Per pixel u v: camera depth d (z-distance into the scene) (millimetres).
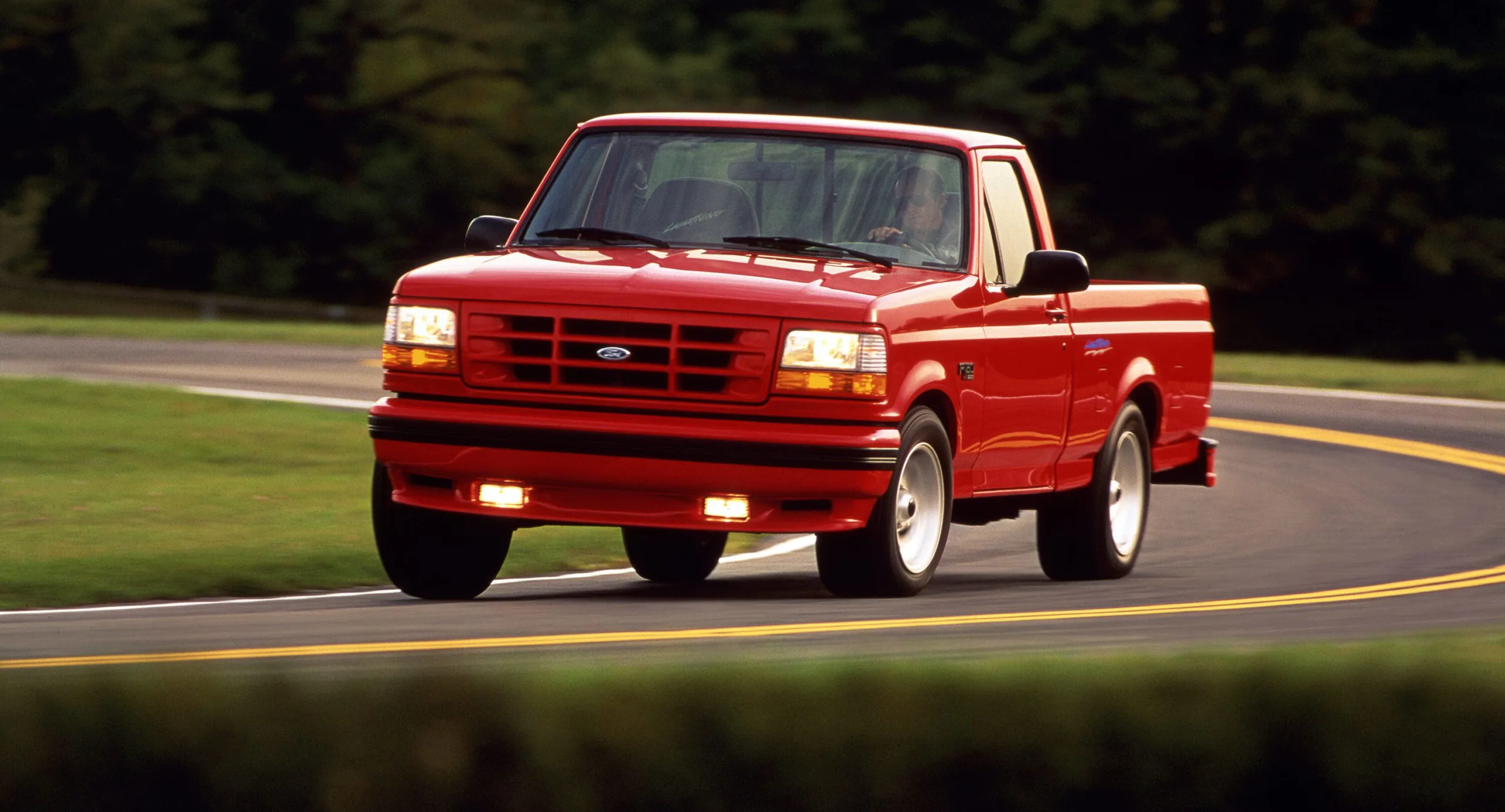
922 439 15781
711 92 95938
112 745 6062
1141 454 20359
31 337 62344
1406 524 25609
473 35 104812
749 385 15000
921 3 94812
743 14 99875
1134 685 6977
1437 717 6883
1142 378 20125
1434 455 35281
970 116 92500
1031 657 8250
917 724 6520
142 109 98500
